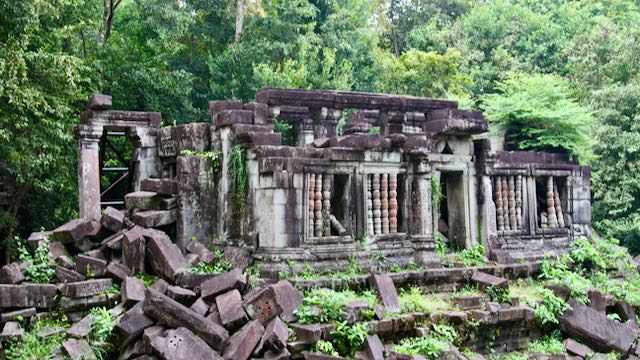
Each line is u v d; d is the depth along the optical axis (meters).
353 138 12.74
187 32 28.86
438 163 14.49
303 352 9.17
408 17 44.09
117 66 22.78
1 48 14.68
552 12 40.78
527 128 17.94
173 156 15.02
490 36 37.28
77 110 19.61
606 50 26.81
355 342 9.62
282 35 28.84
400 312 10.73
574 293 12.77
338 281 11.27
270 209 11.91
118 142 22.19
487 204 15.01
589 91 25.66
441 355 9.85
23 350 9.18
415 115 18.27
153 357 8.83
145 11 25.61
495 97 21.23
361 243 12.62
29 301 10.45
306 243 12.00
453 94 30.08
